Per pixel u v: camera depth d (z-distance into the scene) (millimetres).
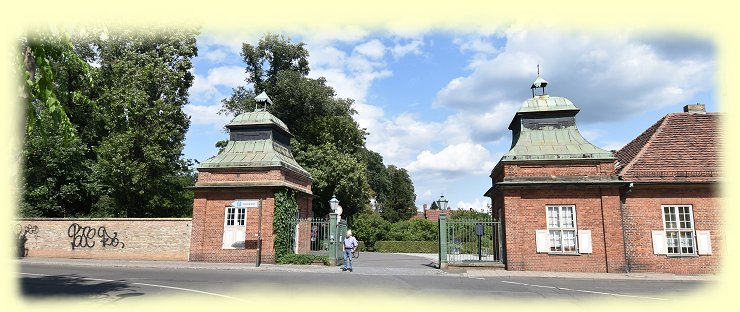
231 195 23438
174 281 15469
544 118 22562
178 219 23984
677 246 19781
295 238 24953
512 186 20531
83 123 36688
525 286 15609
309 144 43312
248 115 26281
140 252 24094
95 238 24734
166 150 32000
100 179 33750
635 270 19672
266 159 24203
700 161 20516
